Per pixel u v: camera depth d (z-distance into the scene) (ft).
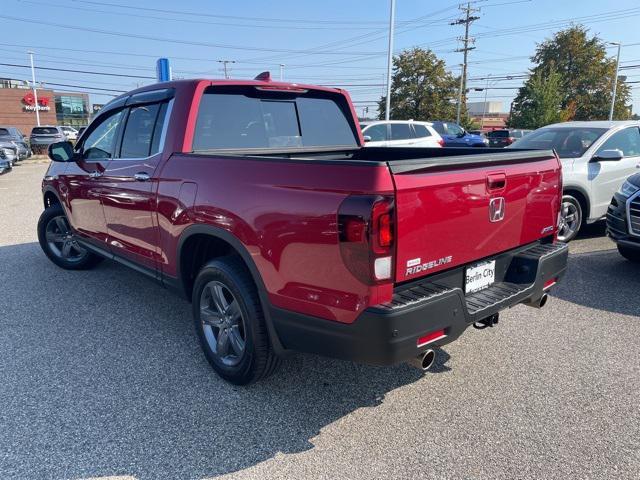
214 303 11.28
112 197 14.17
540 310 15.55
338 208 7.85
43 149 109.70
